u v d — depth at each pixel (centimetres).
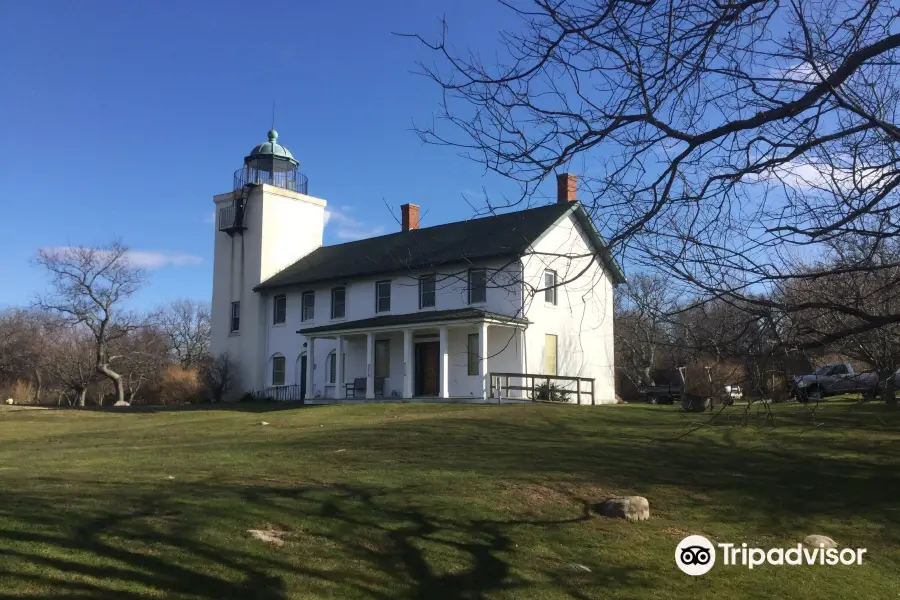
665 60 542
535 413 2078
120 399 4312
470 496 1005
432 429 1686
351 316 3309
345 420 2059
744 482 1179
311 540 789
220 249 3931
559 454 1345
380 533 830
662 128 554
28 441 1828
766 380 600
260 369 3672
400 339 3130
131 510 852
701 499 1077
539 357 2833
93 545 726
